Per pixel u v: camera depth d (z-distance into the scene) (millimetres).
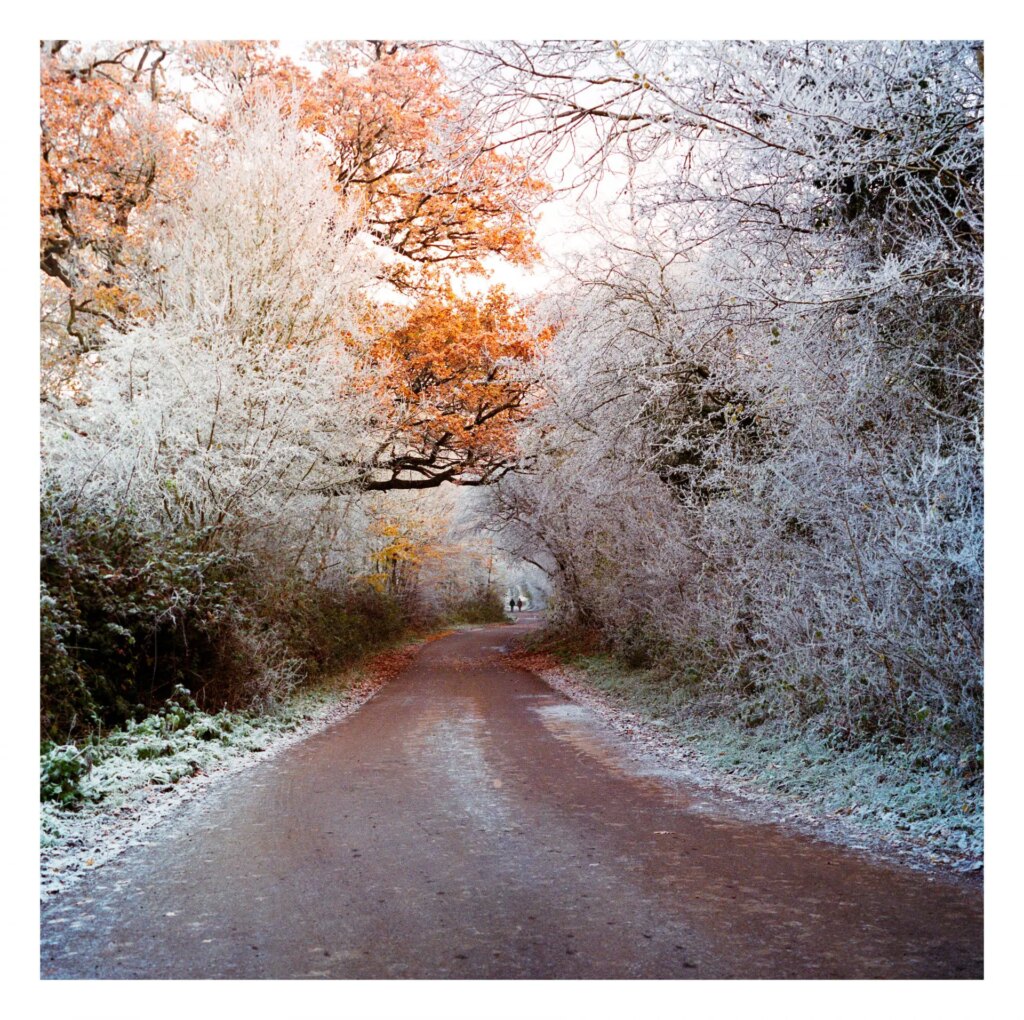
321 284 14078
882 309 7336
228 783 8031
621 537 14828
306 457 13914
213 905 4680
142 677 10508
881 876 5008
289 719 12086
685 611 12148
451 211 17484
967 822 5629
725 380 9773
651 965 3854
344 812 6828
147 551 10469
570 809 6883
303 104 17469
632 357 10867
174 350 11938
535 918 4445
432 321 19234
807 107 6469
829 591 8094
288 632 14711
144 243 15375
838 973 3746
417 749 9930
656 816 6621
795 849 5633
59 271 15234
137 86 15680
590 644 21875
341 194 17297
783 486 8570
